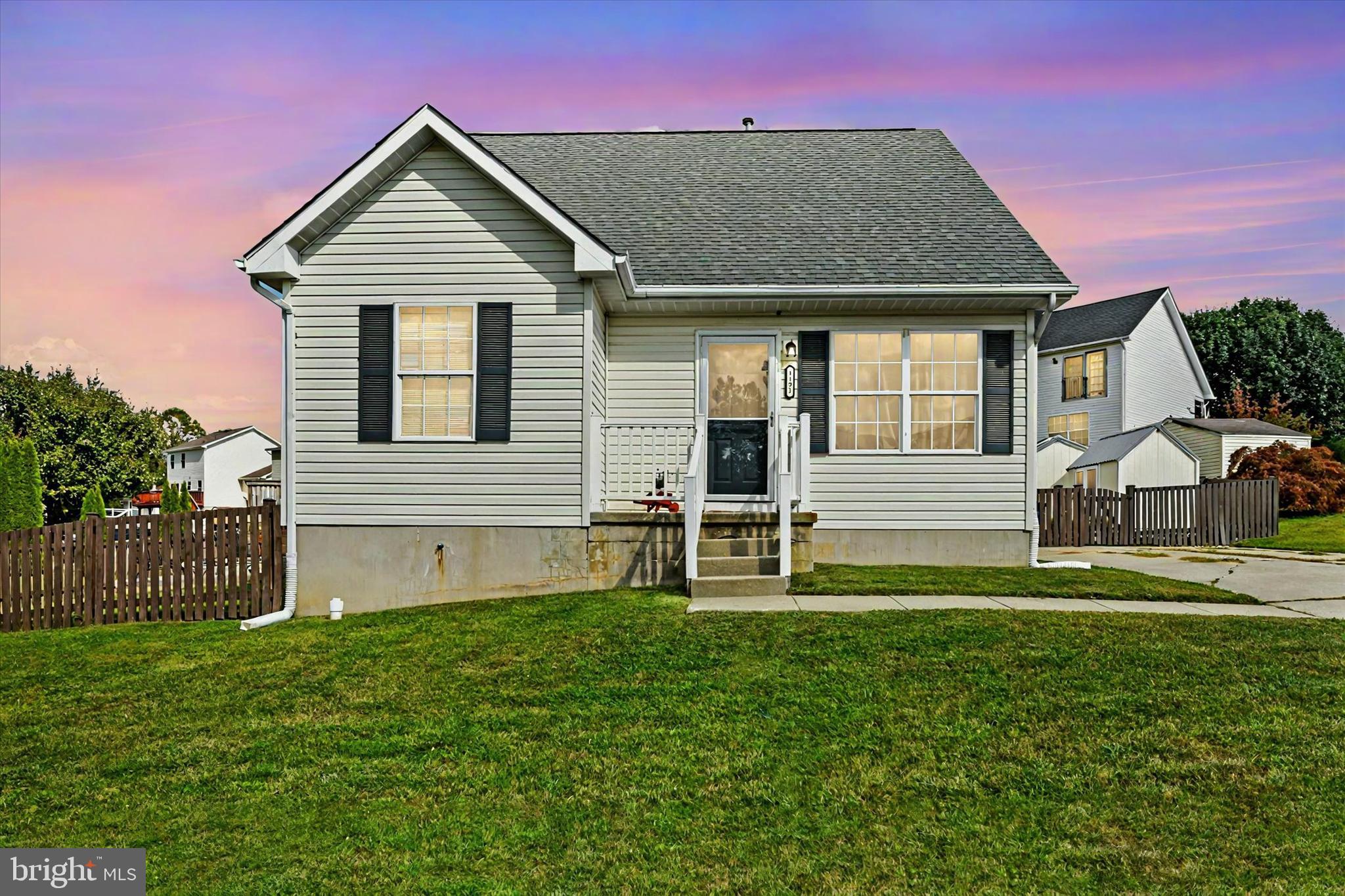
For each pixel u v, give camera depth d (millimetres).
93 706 6895
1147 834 4324
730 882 4008
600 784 5020
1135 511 17453
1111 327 32062
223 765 5539
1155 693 6078
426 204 10555
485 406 10523
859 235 12383
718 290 11148
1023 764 5086
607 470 11344
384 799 4957
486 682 6848
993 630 7582
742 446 12133
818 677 6535
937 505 11836
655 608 8812
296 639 8680
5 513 23609
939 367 11938
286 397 10609
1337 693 6039
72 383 53156
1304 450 23125
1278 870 3982
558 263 10484
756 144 15898
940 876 4016
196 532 10797
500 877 4113
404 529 10586
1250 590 10055
